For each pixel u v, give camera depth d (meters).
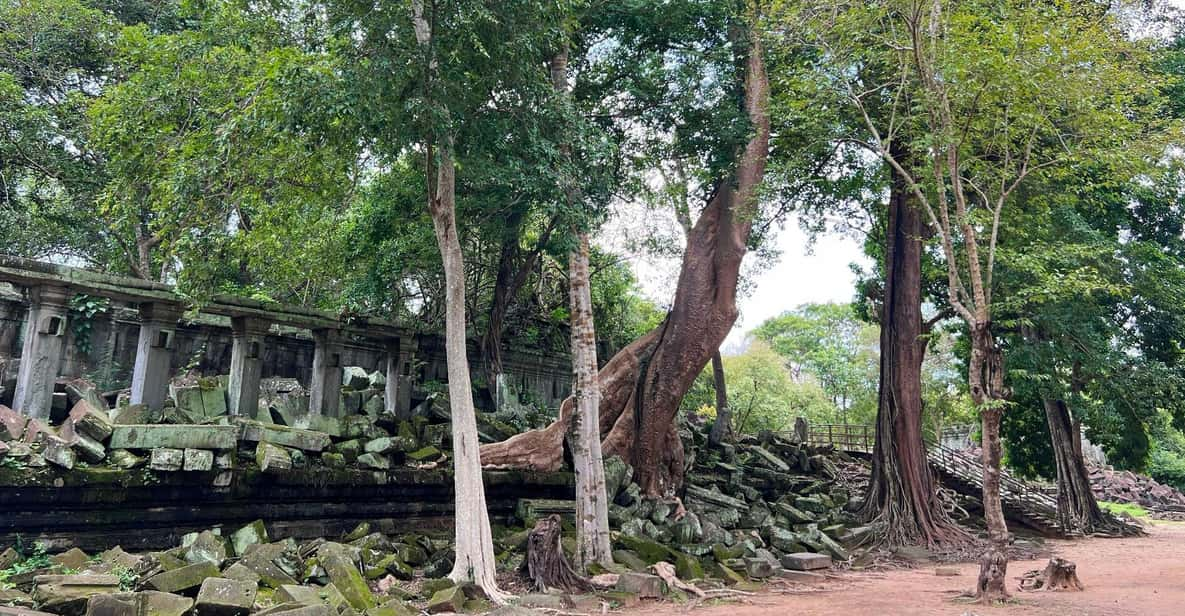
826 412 40.66
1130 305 20.66
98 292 10.05
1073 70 10.55
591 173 10.90
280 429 10.66
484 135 9.74
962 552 16.27
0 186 15.89
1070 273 11.73
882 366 19.02
